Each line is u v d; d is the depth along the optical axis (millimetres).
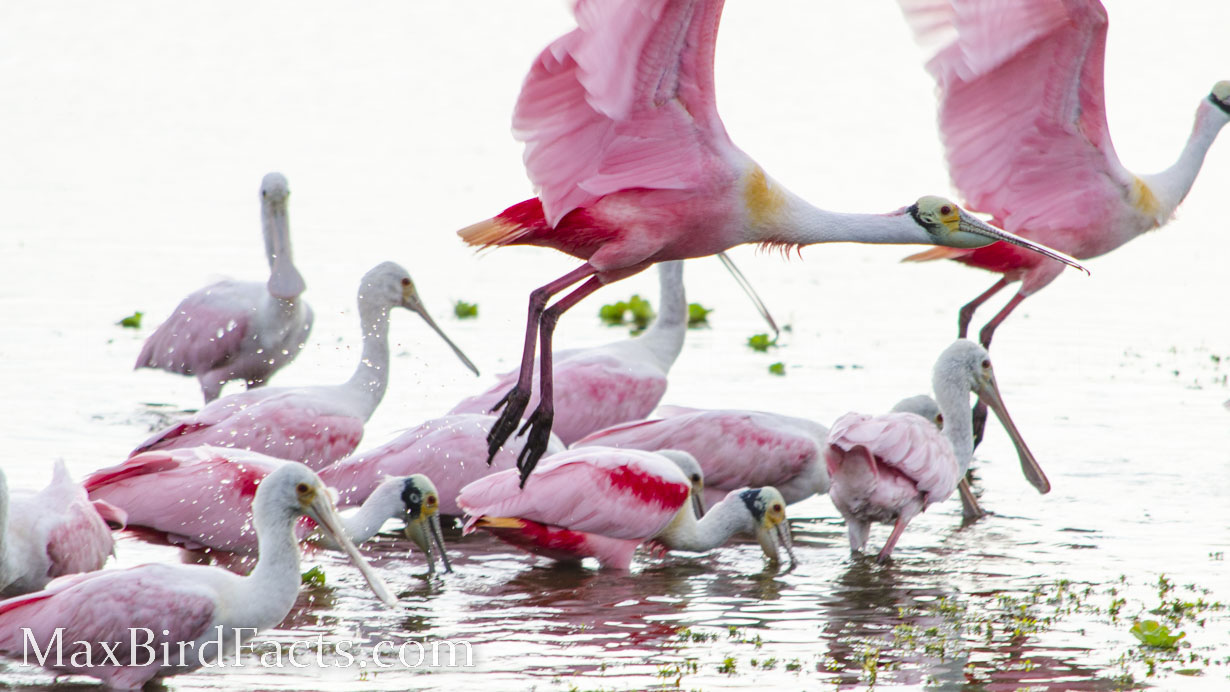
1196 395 19484
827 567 13070
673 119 11352
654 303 25703
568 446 15766
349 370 20016
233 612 9969
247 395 15023
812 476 14703
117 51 62156
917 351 21938
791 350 21812
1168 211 17781
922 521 14633
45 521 10852
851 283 28172
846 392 18953
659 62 10922
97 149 42031
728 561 13375
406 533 13367
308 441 14516
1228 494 15195
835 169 39812
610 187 11453
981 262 17656
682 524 13180
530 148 11000
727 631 11211
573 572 12945
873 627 11312
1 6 70000
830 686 9945
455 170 40344
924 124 47969
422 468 13789
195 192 35312
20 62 58938
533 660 10461
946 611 11688
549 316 12086
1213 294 27094
